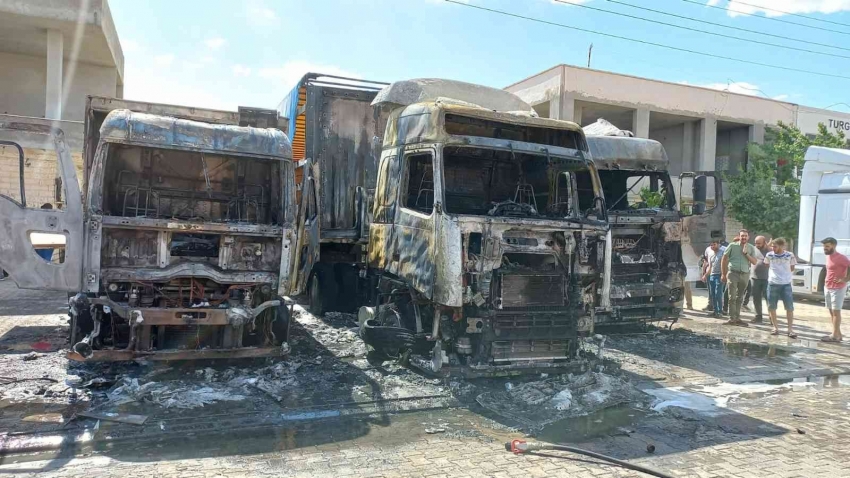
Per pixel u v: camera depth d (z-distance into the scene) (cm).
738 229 2492
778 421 584
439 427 536
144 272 616
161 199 745
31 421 503
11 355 713
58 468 420
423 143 691
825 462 477
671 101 2509
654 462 469
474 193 800
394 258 728
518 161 807
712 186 2233
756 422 580
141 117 641
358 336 900
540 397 618
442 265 623
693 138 2661
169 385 604
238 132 670
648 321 1052
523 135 774
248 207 765
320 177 1005
